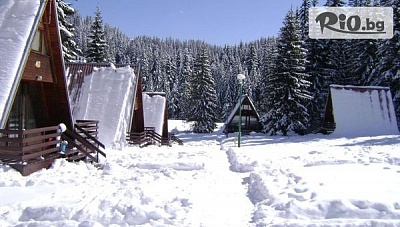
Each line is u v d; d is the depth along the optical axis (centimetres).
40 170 1145
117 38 15050
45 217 665
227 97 8950
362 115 3434
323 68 4128
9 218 655
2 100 1062
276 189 845
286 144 2644
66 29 2930
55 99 1497
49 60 1452
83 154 1457
